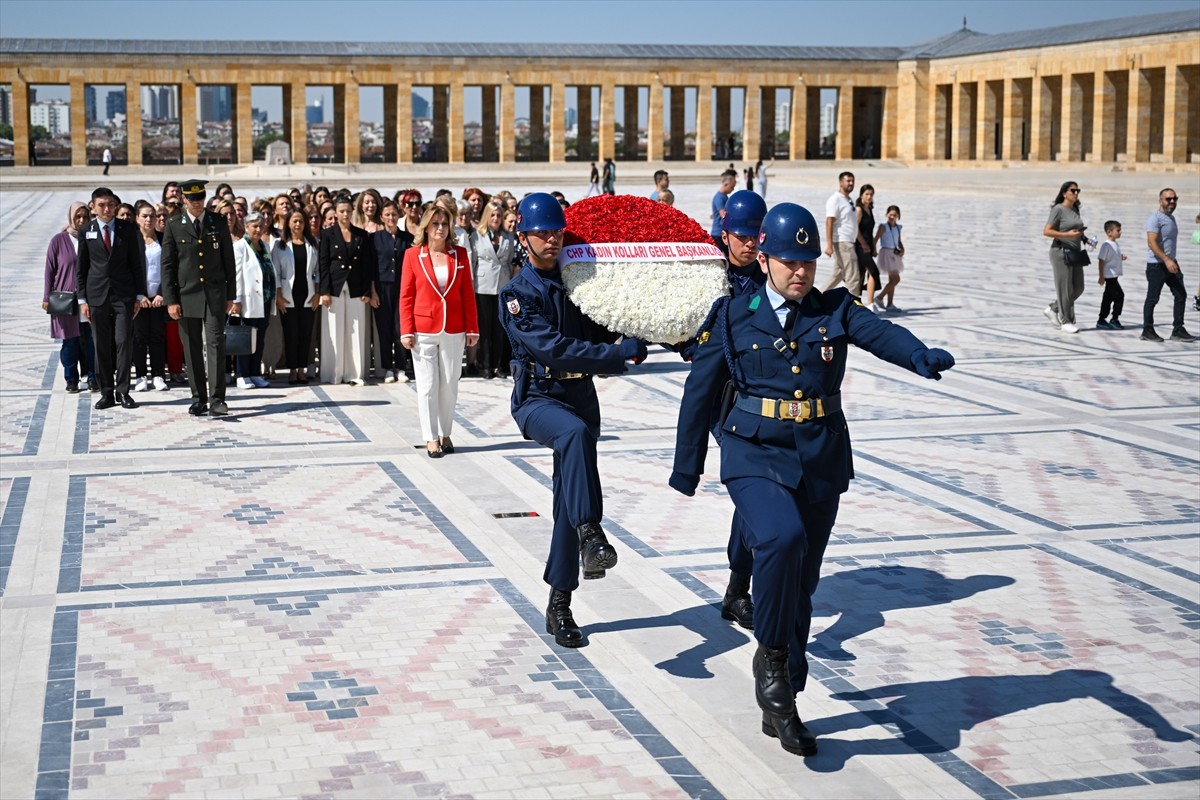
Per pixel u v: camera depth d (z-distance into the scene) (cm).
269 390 1472
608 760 579
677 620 754
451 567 841
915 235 3684
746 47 8862
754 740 602
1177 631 741
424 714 623
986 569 845
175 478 1062
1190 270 2636
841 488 616
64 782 552
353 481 1058
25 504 980
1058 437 1230
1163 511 977
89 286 1325
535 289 695
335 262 1479
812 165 8519
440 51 8138
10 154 10988
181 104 7838
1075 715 632
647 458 1136
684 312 675
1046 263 2936
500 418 1322
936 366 569
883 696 654
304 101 7975
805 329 610
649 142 8569
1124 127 7562
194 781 554
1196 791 557
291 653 696
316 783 554
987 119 8244
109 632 724
